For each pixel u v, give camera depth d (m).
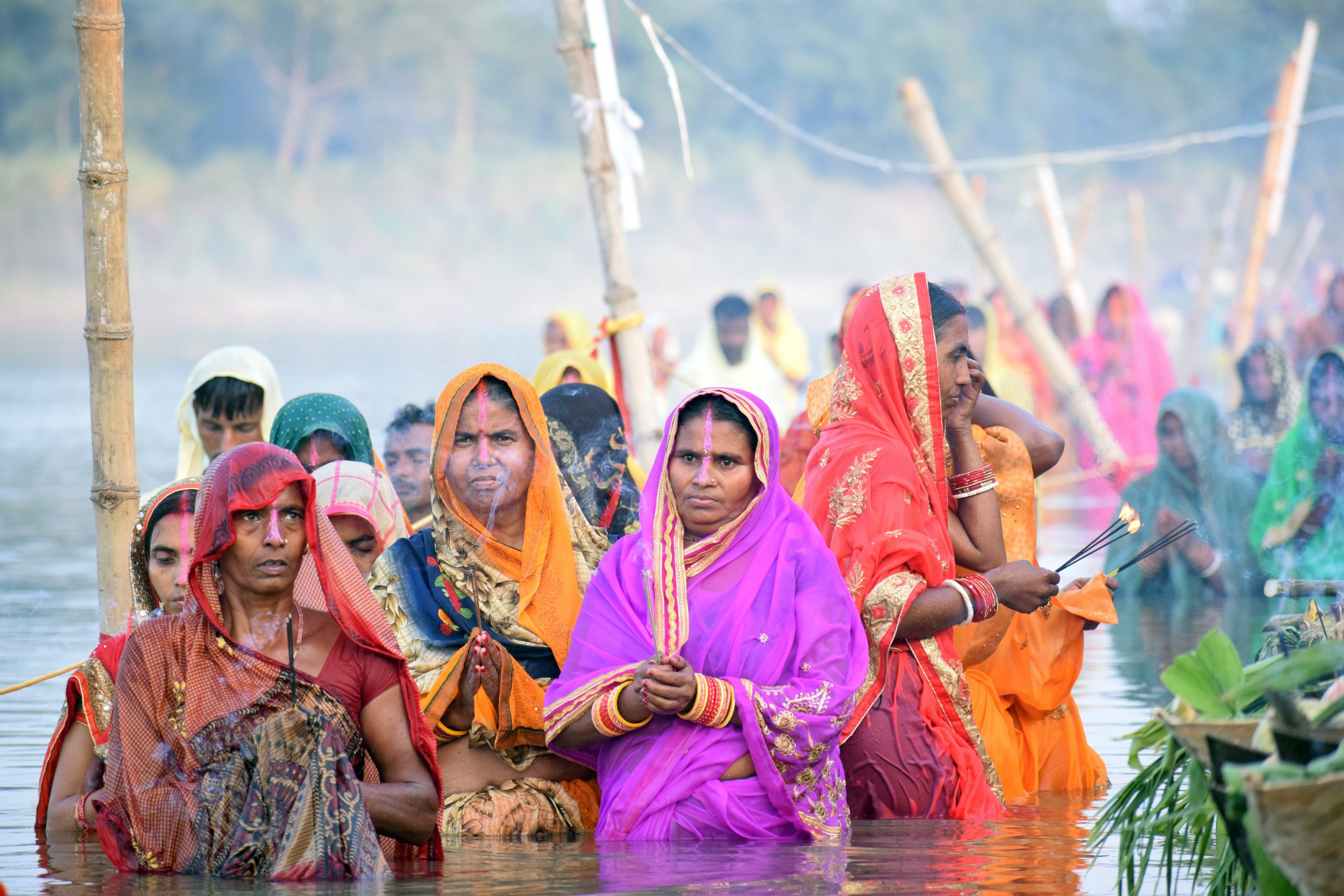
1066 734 15.77
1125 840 10.57
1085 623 15.86
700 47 157.88
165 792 11.76
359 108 151.88
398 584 14.06
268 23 148.12
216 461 12.00
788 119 160.25
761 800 13.05
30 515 41.25
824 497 14.88
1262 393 33.06
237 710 11.84
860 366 15.16
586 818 13.84
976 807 14.21
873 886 11.05
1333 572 28.09
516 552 14.18
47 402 83.12
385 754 12.20
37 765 15.67
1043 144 160.75
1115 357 49.50
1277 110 52.53
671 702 12.86
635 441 23.64
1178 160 156.25
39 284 140.75
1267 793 8.36
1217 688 9.76
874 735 14.24
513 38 154.12
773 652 13.26
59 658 21.62
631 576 13.66
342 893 10.91
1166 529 29.72
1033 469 16.42
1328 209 129.38
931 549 14.50
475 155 153.88
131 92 146.88
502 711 13.55
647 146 156.75
